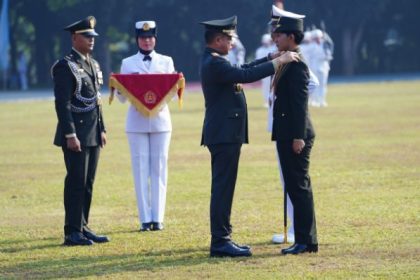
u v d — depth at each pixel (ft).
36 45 514.68
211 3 501.15
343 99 322.34
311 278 76.69
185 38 515.09
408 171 142.20
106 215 112.57
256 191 127.13
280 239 92.22
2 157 177.37
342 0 504.84
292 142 85.20
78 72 94.99
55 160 171.22
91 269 82.69
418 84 403.54
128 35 516.73
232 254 85.87
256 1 496.23
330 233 95.76
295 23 85.87
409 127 214.48
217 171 86.33
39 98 379.55
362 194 120.88
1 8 488.85
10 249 92.89
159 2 489.67
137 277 78.84
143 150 104.06
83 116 95.66
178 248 91.15
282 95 85.61
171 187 132.46
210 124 86.02
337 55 536.01
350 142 186.29
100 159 169.07
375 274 77.46
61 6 479.41
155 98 104.17
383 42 556.51
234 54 359.05
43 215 113.80
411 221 101.04
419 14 536.42
